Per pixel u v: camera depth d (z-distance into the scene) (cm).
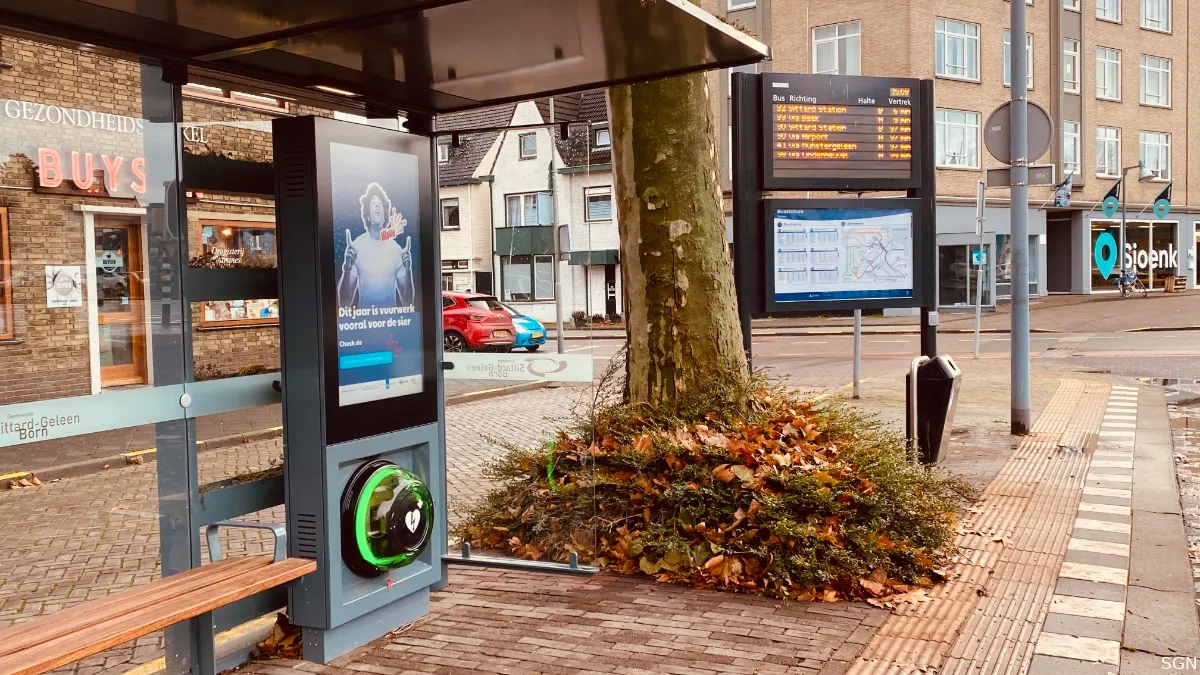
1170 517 636
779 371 1711
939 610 454
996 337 2416
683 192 577
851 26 3406
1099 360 1762
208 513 393
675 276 576
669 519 511
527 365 514
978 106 3538
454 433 527
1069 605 462
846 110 880
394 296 440
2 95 320
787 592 465
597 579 506
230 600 351
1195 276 4466
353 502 411
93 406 342
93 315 345
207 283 394
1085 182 3988
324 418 399
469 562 473
